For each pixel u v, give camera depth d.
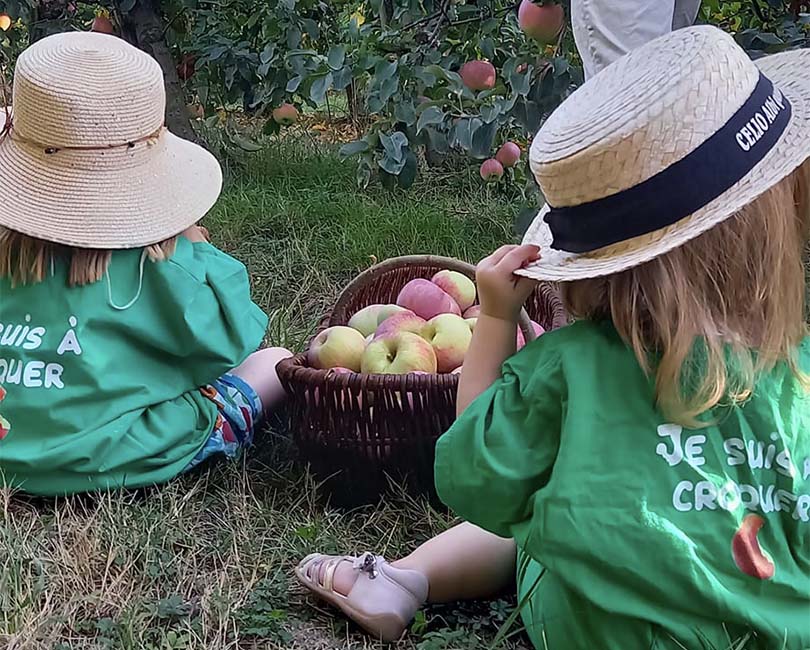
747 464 0.98
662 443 0.97
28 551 1.32
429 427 1.41
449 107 2.18
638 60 1.03
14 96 1.51
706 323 0.98
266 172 3.15
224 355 1.53
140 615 1.21
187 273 1.50
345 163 3.19
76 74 1.48
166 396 1.50
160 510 1.44
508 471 1.02
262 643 1.20
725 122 0.97
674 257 0.99
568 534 0.97
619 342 1.02
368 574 1.21
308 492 1.50
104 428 1.44
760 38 2.02
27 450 1.43
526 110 1.97
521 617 1.18
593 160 0.98
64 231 1.45
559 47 2.00
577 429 0.98
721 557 0.97
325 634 1.22
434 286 1.67
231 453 1.57
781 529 0.99
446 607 1.27
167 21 3.14
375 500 1.48
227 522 1.44
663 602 0.97
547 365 1.03
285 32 2.78
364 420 1.42
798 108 1.06
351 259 2.45
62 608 1.24
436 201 2.83
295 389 1.46
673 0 1.62
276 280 2.35
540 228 1.22
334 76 2.19
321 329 1.74
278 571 1.32
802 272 1.06
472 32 2.34
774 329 1.01
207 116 3.25
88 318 1.45
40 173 1.49
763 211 1.00
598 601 0.97
